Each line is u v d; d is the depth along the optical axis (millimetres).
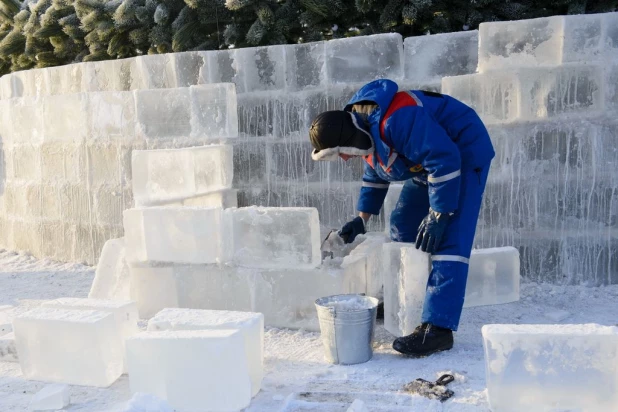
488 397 2465
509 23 4035
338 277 3500
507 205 4219
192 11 5629
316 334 3547
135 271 3885
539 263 4219
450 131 3088
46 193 5684
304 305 3592
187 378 2590
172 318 2863
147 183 4211
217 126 4633
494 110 4133
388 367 2975
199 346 2561
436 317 3047
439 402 2541
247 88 4727
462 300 3074
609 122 4027
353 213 4594
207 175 4469
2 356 3258
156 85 4965
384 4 5270
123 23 5750
